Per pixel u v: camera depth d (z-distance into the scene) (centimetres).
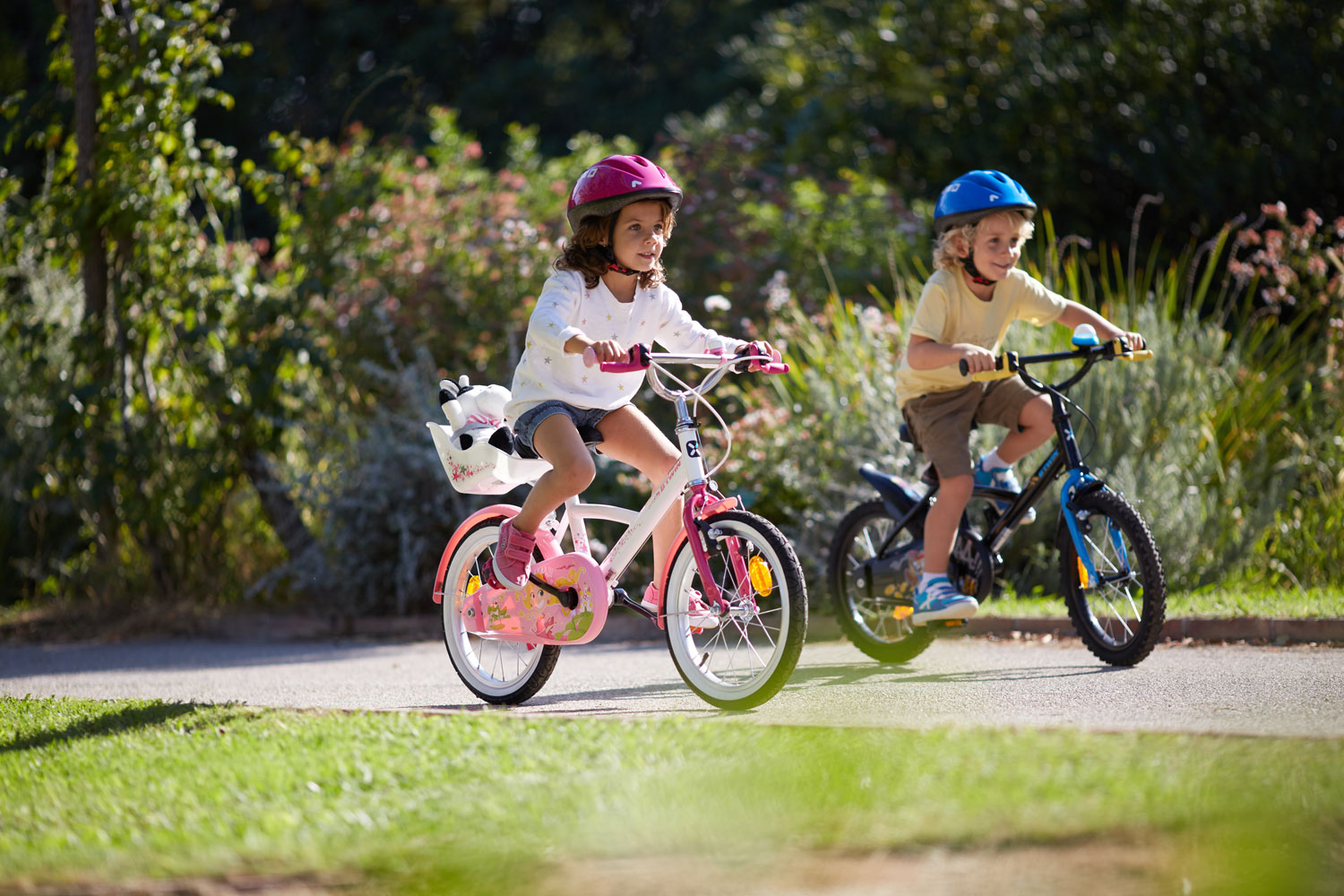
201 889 602
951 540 1301
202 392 2195
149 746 922
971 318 1332
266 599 2247
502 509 1220
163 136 2153
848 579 1446
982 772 719
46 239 2191
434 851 632
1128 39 3328
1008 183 1297
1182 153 3231
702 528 1069
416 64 5781
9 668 1734
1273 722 917
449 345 2406
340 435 2216
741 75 4944
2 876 621
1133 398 1911
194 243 2206
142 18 2131
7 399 2356
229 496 2298
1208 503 1862
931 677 1249
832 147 3509
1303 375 2142
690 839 635
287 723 980
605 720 921
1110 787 684
